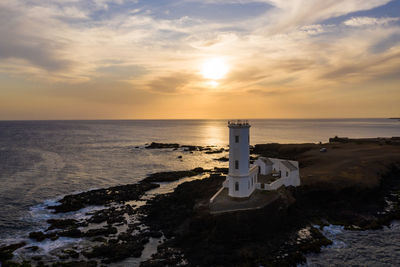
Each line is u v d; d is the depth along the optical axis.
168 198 61.47
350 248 39.44
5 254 38.47
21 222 50.81
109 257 38.16
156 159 122.62
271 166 61.53
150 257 37.88
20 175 87.44
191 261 36.31
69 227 48.03
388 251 38.53
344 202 53.84
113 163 111.44
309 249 38.44
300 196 54.62
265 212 42.94
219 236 40.31
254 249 38.22
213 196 49.38
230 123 47.50
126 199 63.44
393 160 77.69
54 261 37.41
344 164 73.69
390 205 54.75
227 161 117.62
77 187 74.94
